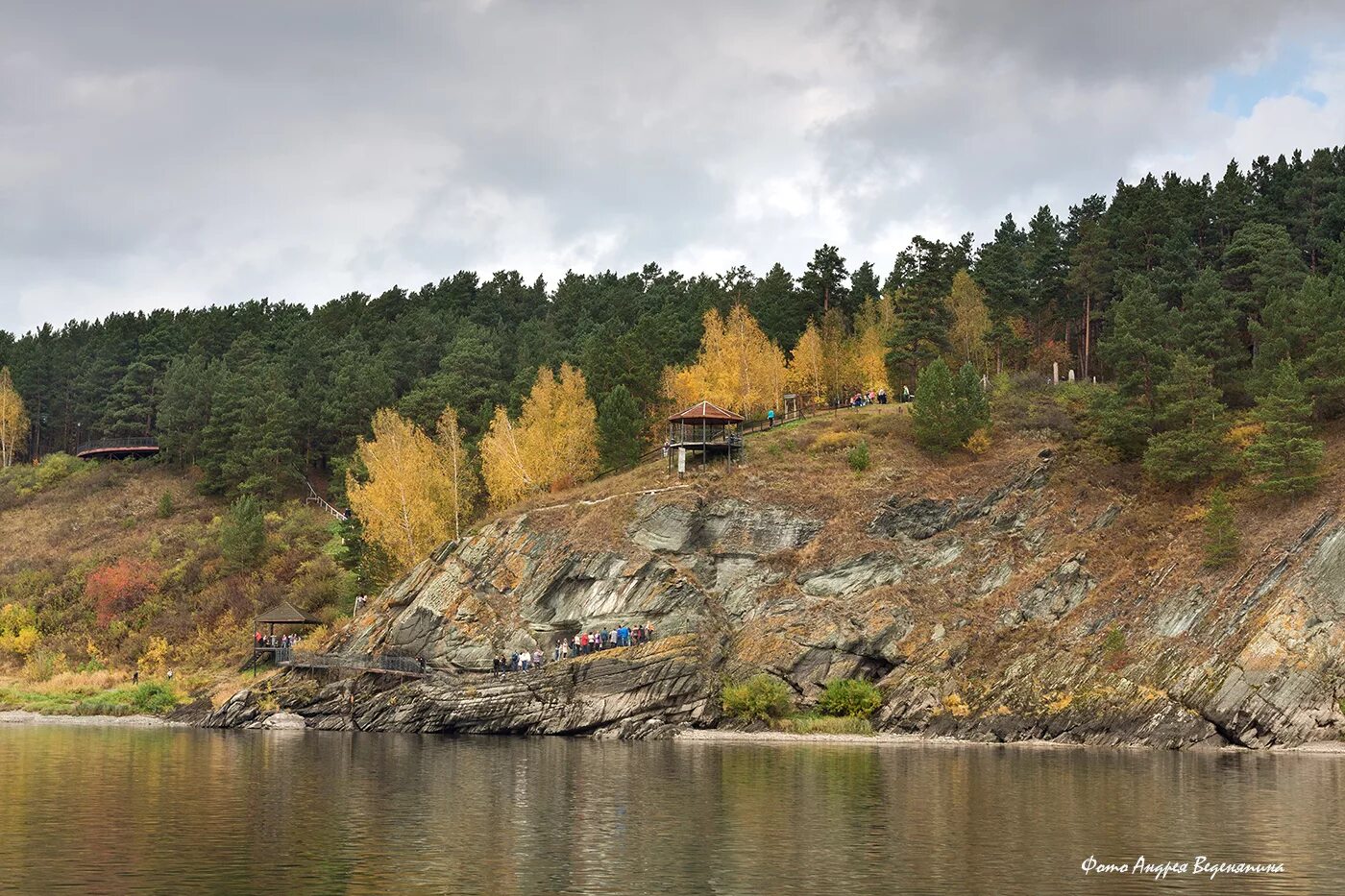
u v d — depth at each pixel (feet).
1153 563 244.63
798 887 91.91
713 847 108.27
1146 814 127.44
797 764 177.06
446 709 239.71
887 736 226.58
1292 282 310.65
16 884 90.84
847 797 140.36
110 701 285.23
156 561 382.01
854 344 381.60
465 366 443.73
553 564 266.16
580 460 323.16
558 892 89.51
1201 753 198.08
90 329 635.66
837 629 241.96
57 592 369.50
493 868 98.07
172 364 523.70
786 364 383.04
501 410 328.08
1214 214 367.86
